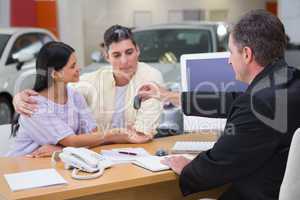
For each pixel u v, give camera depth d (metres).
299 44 8.18
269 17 1.85
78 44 9.70
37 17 9.44
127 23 10.71
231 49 1.94
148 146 2.45
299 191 1.70
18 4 9.16
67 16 9.53
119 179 1.84
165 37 6.05
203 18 11.47
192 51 5.76
